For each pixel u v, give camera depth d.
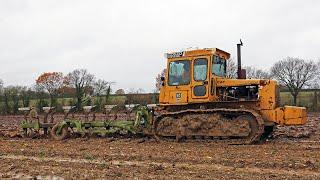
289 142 14.02
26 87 70.38
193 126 14.05
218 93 14.35
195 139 14.22
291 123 13.41
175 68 14.82
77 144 14.64
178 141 14.36
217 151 11.95
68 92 64.19
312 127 21.42
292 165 9.57
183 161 10.51
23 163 10.73
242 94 14.29
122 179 8.52
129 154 11.83
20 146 14.31
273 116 13.58
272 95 13.69
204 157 10.91
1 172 9.57
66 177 8.87
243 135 13.41
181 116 14.47
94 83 60.00
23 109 18.12
